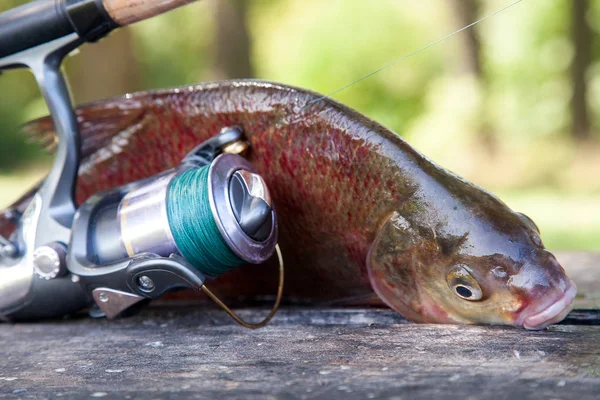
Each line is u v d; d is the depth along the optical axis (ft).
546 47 16.96
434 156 12.82
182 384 1.70
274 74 20.20
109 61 8.25
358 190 2.00
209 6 10.09
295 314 2.09
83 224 1.97
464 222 1.90
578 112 13.96
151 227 1.91
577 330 1.88
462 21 13.16
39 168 16.38
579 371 1.66
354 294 2.12
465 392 1.60
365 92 18.84
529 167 11.76
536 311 1.86
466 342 1.82
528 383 1.62
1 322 2.17
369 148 1.98
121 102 2.17
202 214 1.87
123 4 1.98
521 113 15.25
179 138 2.16
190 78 20.76
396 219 1.96
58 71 2.05
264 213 1.87
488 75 15.16
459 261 1.90
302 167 2.04
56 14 2.01
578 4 14.03
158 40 20.74
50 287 2.03
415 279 1.95
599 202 8.68
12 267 2.05
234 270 2.20
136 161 2.21
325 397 1.61
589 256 2.77
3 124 17.37
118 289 1.94
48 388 1.72
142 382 1.72
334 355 1.79
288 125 2.04
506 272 1.87
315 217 2.05
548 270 1.86
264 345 1.88
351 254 2.05
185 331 2.02
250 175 1.91
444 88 14.20
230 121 2.09
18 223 2.09
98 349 1.93
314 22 20.15
